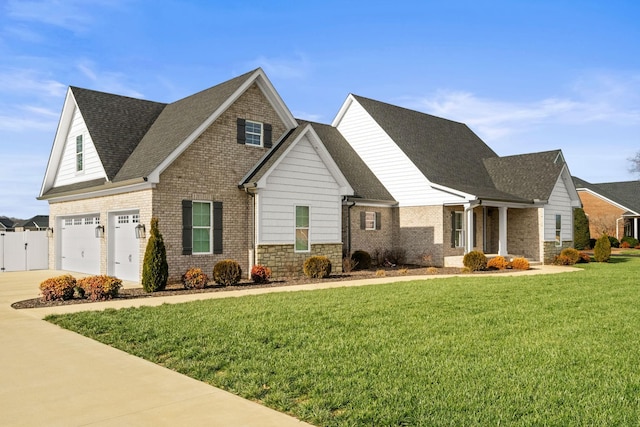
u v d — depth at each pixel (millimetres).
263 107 20516
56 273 22422
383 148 27938
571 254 26906
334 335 8773
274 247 19391
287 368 6867
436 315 10664
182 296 14258
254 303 12352
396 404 5492
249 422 5160
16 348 8258
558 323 9938
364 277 19797
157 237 15594
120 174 18641
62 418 5301
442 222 25312
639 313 11086
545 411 5305
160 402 5750
